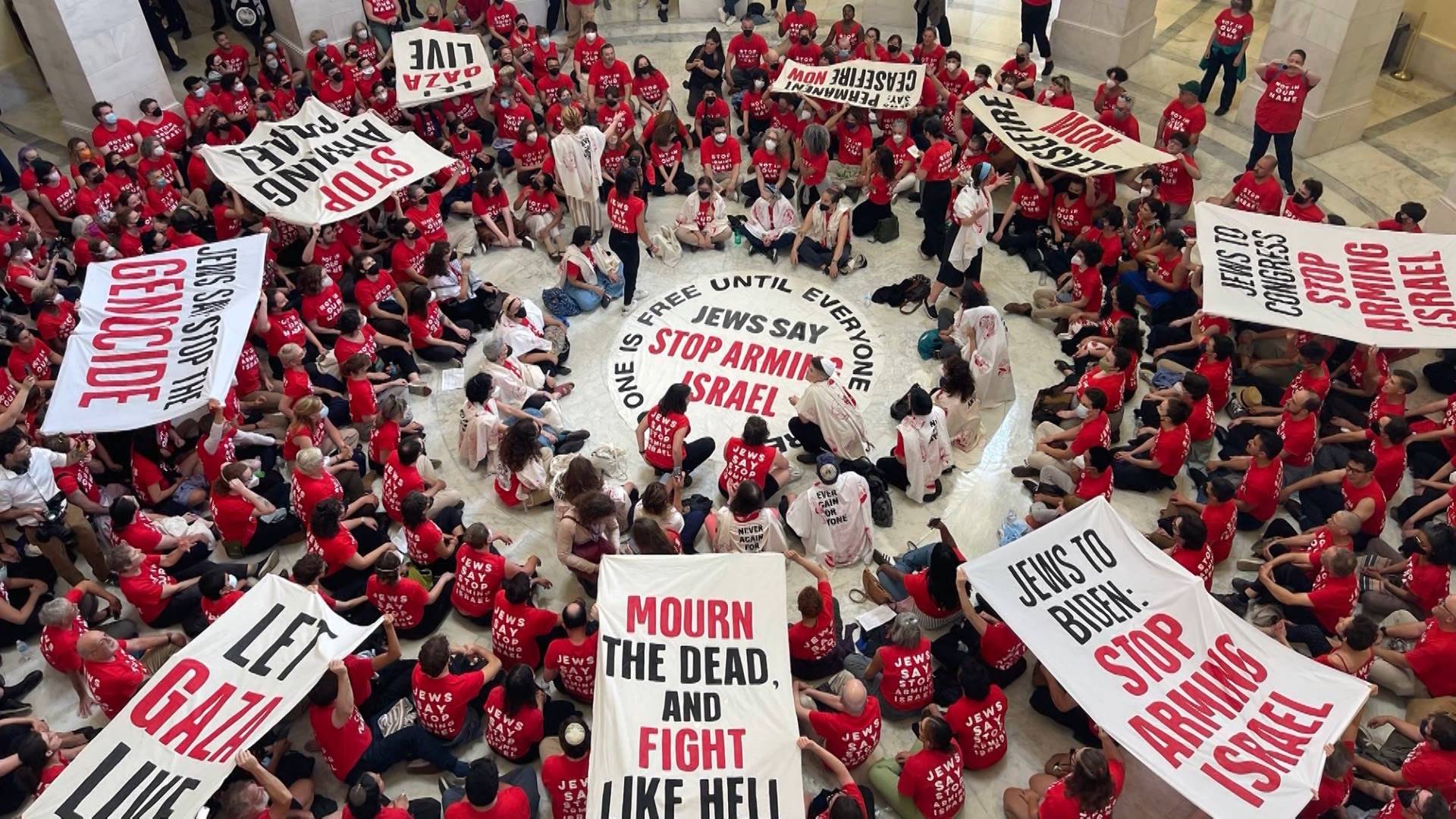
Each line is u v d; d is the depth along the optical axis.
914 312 12.63
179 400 9.73
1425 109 15.70
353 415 10.76
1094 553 7.96
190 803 6.59
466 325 12.33
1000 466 10.63
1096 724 7.13
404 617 8.75
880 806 7.84
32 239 12.12
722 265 13.47
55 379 10.94
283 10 16.80
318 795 7.89
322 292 11.76
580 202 13.27
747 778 6.66
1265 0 18.44
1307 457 9.85
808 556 9.62
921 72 14.34
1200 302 11.80
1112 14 16.38
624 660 7.28
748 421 9.69
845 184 14.41
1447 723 7.07
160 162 13.42
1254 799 6.45
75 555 9.94
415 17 19.12
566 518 8.93
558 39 18.62
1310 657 8.34
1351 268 10.88
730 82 16.41
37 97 16.72
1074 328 11.94
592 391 11.66
